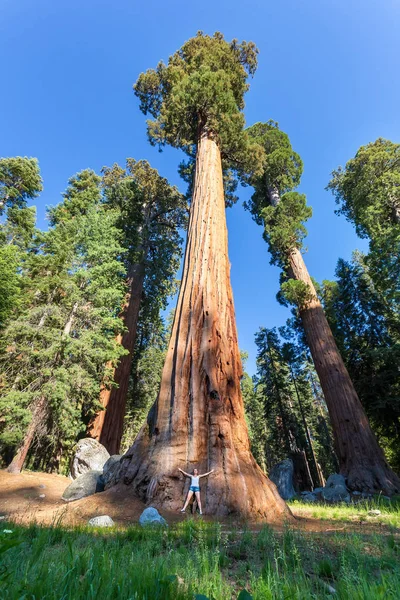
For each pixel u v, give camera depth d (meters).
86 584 1.66
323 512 7.57
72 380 13.05
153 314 25.89
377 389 18.47
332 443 29.94
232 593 2.03
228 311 9.48
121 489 6.64
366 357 19.89
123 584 1.66
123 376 19.39
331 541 3.59
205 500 6.02
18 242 19.64
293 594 1.76
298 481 23.77
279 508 6.32
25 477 11.04
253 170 18.78
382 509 7.97
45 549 2.49
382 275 16.03
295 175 24.69
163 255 25.55
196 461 6.65
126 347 20.27
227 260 10.91
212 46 19.58
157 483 6.36
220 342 8.49
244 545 3.29
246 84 20.53
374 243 16.69
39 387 12.99
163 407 7.73
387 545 3.26
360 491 11.96
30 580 1.66
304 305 17.94
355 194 22.36
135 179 26.38
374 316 22.33
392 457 21.61
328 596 1.82
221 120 15.56
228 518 5.59
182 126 17.44
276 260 21.38
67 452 15.35
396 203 18.48
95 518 4.78
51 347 12.91
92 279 15.92
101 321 15.48
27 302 14.89
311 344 16.97
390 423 18.48
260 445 36.66
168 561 2.40
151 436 7.64
